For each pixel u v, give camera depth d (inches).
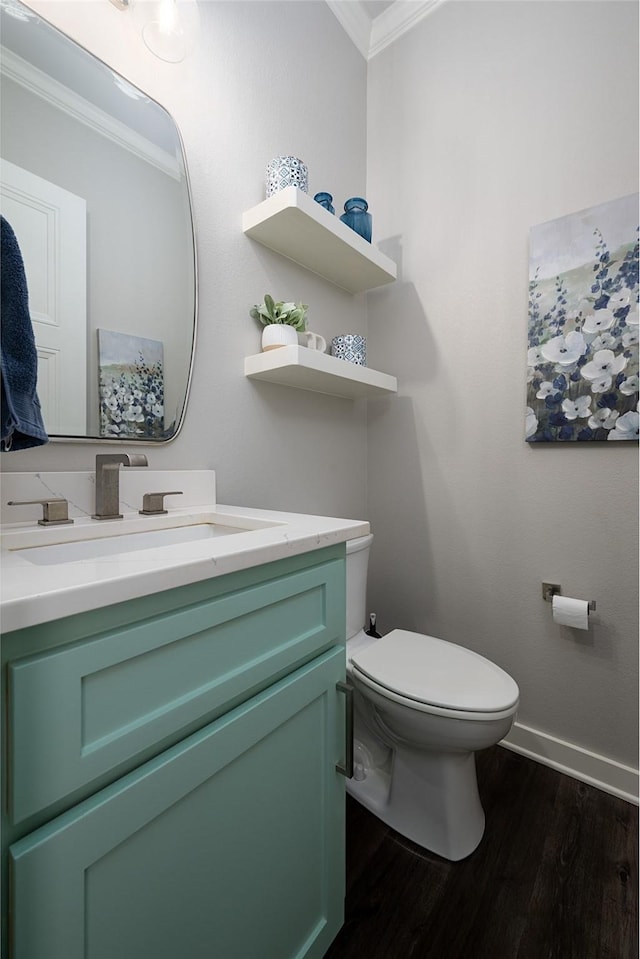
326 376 55.9
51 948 17.1
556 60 56.7
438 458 68.9
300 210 49.8
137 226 43.2
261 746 26.8
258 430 56.9
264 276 57.3
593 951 35.5
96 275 40.0
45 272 36.6
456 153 66.1
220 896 24.4
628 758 53.2
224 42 52.2
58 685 17.3
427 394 69.9
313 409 65.9
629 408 51.6
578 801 52.0
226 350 52.5
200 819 23.1
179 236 46.9
